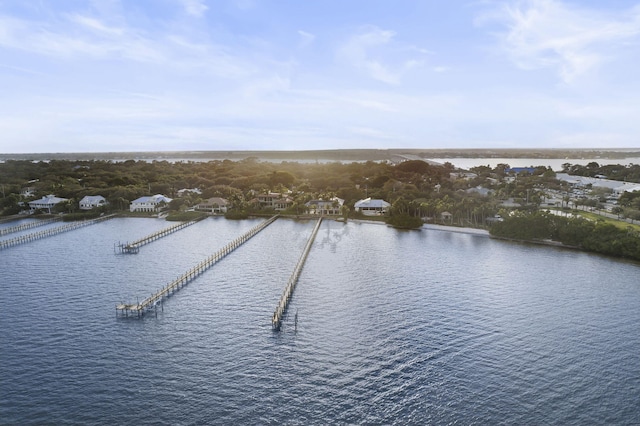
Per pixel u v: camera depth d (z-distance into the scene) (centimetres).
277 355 7794
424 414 6259
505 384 6975
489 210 19812
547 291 11038
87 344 8156
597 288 11262
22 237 16850
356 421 6106
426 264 13538
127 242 16612
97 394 6650
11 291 10919
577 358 7769
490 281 11838
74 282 11619
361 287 11312
